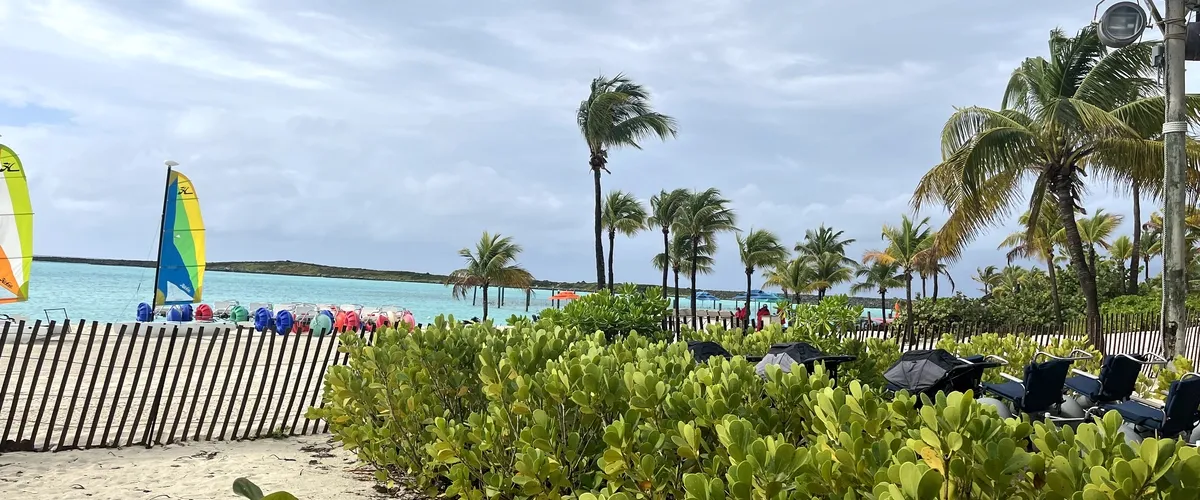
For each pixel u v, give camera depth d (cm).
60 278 11075
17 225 2541
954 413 232
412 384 532
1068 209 1744
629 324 860
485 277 4888
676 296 5256
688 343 661
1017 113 1798
